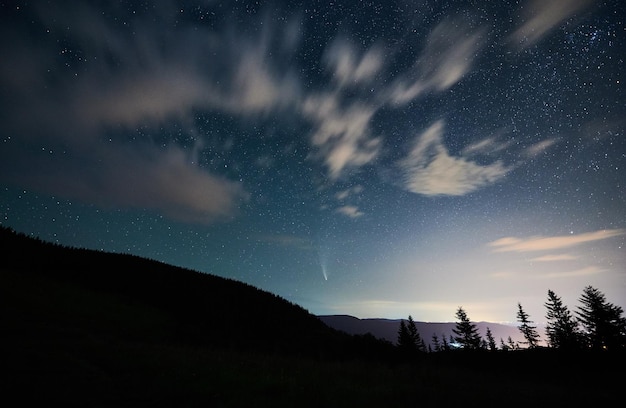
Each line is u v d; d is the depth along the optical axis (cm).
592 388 1317
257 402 709
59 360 895
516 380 1519
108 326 1988
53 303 2036
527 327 5406
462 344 5553
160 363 1009
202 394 746
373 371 1338
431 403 798
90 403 655
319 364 1512
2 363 793
